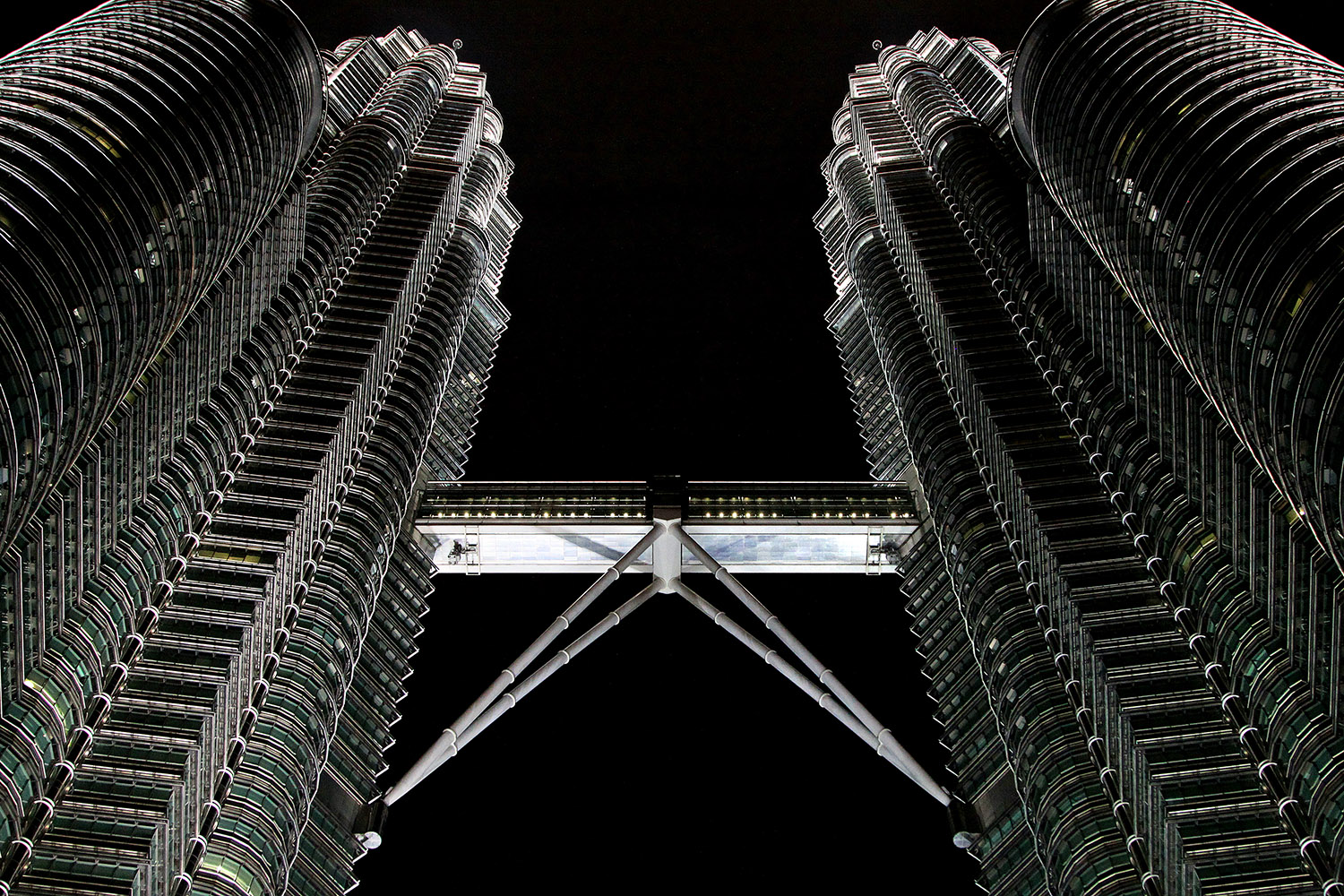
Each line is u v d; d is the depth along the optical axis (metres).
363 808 161.12
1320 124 133.38
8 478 109.69
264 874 127.38
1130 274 157.50
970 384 198.00
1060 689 154.12
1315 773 119.00
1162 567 155.38
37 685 122.00
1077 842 135.50
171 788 121.56
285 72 178.62
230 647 142.38
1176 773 128.75
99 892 109.38
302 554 166.38
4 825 110.56
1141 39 162.62
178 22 166.88
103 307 126.81
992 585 172.25
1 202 120.62
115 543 143.88
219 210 156.50
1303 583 128.62
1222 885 117.44
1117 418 174.88
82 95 142.88
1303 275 120.38
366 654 180.62
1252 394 126.31
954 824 164.12
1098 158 160.12
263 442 180.75
